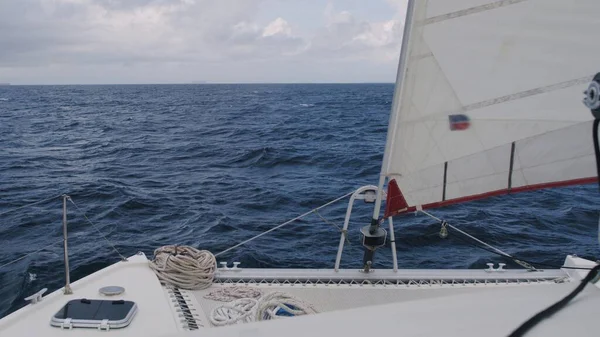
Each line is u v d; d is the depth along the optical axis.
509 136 3.13
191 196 15.23
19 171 20.45
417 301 2.02
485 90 3.07
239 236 10.99
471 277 4.79
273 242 10.35
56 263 9.33
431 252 9.45
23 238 10.90
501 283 4.67
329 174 19.41
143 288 4.38
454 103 3.10
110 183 17.14
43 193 15.61
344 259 9.20
